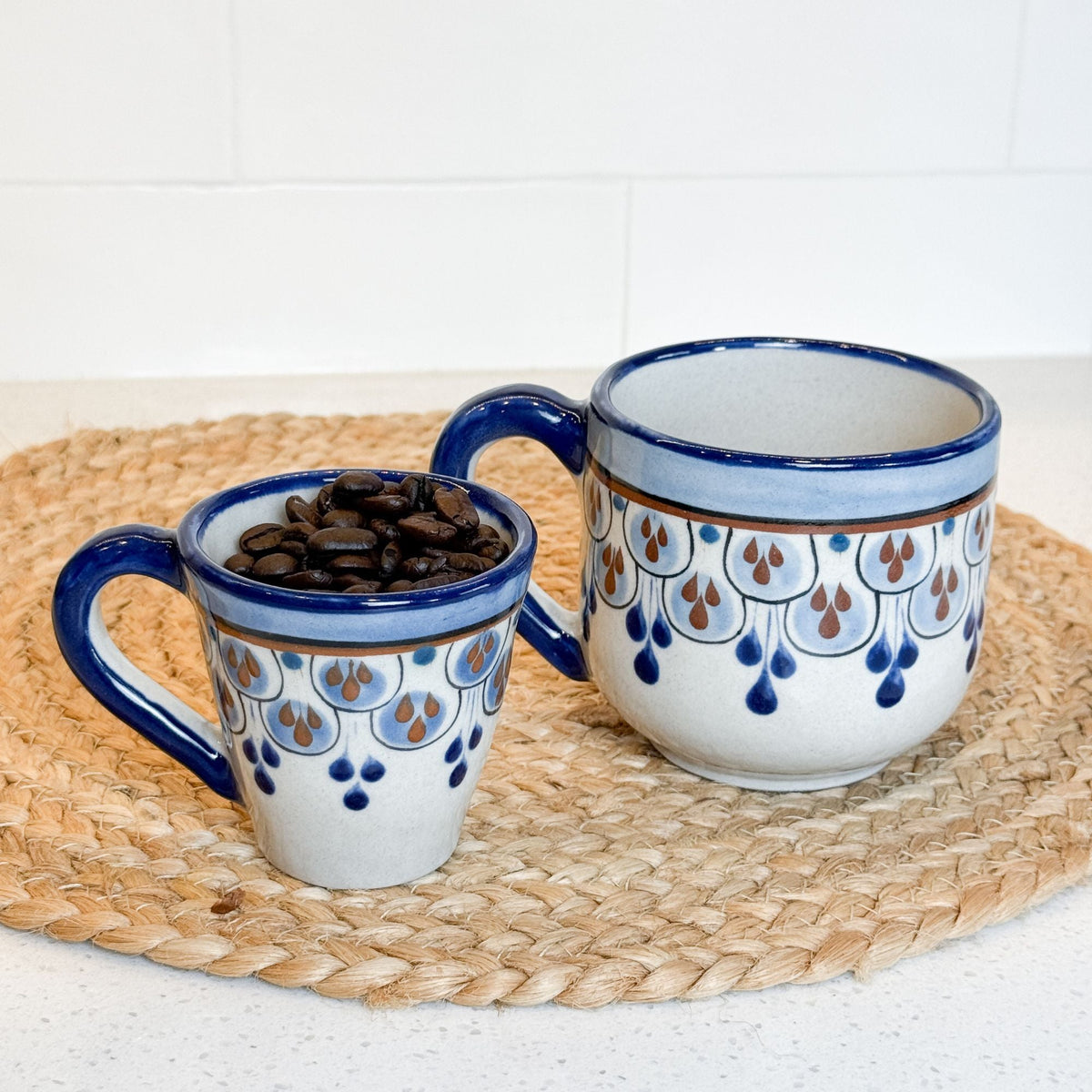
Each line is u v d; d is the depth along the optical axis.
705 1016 0.41
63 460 0.72
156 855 0.46
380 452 0.76
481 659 0.43
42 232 0.89
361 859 0.44
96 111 0.87
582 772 0.52
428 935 0.43
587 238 0.94
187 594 0.45
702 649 0.46
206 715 0.54
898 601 0.45
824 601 0.45
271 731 0.42
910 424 0.53
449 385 0.93
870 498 0.44
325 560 0.43
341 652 0.41
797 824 0.49
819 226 0.96
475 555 0.43
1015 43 0.92
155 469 0.73
